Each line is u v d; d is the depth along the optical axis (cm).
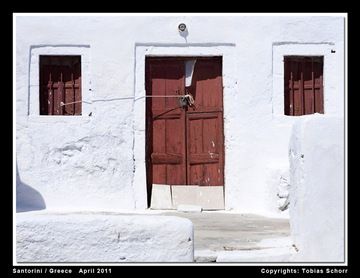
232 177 1175
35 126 1164
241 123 1178
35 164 1162
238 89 1183
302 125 755
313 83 1207
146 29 1181
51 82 1188
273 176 1126
